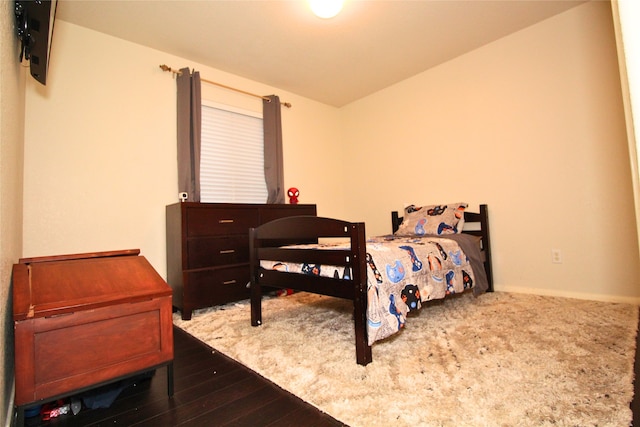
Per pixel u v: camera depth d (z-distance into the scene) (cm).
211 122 327
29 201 224
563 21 264
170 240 275
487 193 310
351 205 440
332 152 444
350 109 442
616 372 134
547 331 185
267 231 208
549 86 272
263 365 157
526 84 285
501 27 280
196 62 317
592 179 253
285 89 390
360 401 122
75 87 247
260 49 297
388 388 130
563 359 148
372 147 414
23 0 120
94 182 252
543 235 277
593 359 147
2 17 97
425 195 359
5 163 110
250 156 355
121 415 120
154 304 131
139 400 130
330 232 167
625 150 239
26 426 114
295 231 187
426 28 275
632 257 236
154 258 279
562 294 267
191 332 211
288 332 201
